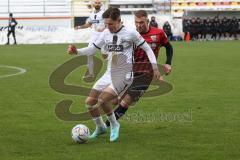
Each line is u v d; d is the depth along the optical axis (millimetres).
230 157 8234
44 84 18156
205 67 24500
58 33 49125
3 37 48250
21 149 8812
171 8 59969
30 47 41375
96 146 9062
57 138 9727
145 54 10383
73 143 9305
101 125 9719
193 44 46562
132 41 9680
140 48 10102
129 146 9055
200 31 54750
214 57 30750
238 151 8617
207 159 8125
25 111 12805
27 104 13891
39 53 33938
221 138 9648
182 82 18672
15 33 48344
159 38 10648
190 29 54469
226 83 18328
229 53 34125
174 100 14453
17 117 11961
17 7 58500
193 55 32438
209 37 55719
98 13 19500
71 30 49312
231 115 12125
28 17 51719
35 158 8203
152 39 10617
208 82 18656
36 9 58281
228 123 11141
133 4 60062
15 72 22156
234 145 9062
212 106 13422
